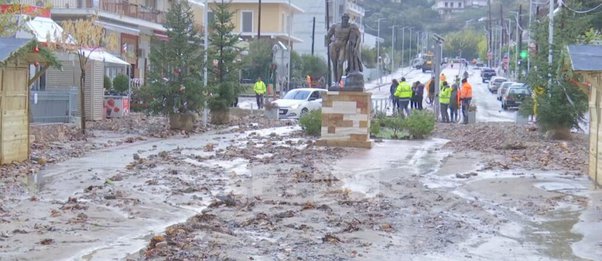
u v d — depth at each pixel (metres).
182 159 31.88
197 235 17.17
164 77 49.03
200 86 49.41
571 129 45.91
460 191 24.33
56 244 16.17
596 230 18.25
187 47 49.44
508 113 80.69
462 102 60.75
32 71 51.97
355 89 38.28
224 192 23.55
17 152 29.42
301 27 160.12
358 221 19.19
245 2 131.12
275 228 18.22
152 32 92.12
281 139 42.81
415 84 66.50
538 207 21.36
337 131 38.28
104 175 26.86
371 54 176.62
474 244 17.06
